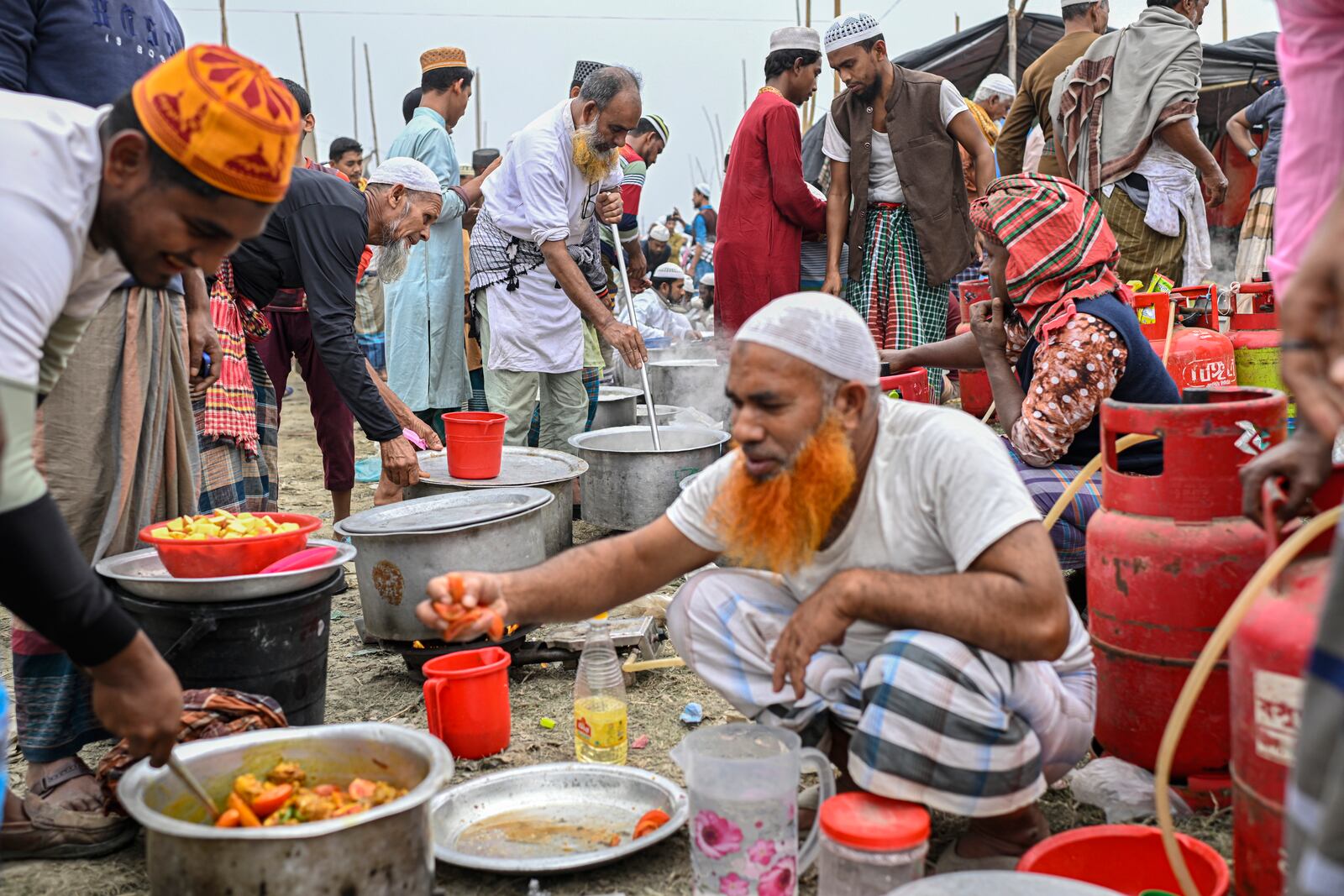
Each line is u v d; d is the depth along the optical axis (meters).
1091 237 3.41
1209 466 2.51
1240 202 10.77
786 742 2.33
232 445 3.81
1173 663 2.56
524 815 2.78
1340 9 2.32
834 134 6.00
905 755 2.20
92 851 2.71
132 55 3.05
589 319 5.45
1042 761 2.35
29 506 1.93
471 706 3.18
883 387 4.32
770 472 2.27
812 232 6.36
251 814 2.22
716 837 2.21
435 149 6.32
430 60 6.59
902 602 2.22
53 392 2.85
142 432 3.03
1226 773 2.62
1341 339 1.62
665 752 3.22
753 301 6.08
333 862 2.06
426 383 6.12
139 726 2.12
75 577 1.98
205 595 2.82
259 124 2.08
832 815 2.16
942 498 2.30
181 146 2.05
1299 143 2.46
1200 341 4.95
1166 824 2.02
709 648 2.62
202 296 3.41
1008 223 3.43
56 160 2.05
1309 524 1.89
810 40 6.10
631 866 2.56
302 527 3.11
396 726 2.45
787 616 2.57
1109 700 2.72
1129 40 6.02
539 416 5.86
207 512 3.72
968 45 14.16
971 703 2.19
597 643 3.17
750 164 5.98
